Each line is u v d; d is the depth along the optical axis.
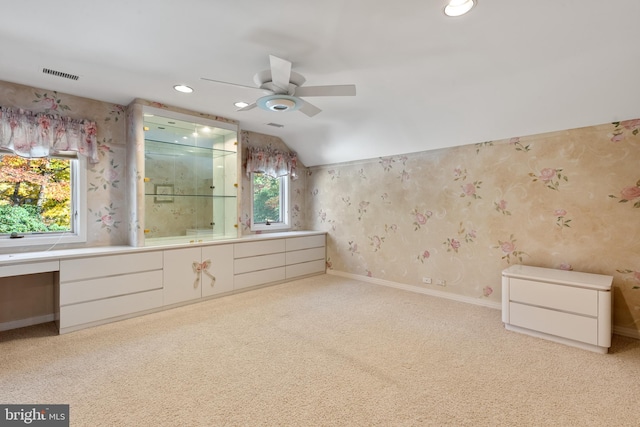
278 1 1.65
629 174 2.59
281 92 2.31
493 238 3.36
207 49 2.17
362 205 4.60
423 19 1.80
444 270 3.74
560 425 1.57
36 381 1.93
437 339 2.58
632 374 2.04
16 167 2.86
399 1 1.64
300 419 1.61
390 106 3.23
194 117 3.56
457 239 3.63
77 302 2.73
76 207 3.13
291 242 4.55
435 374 2.05
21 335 2.63
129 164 3.35
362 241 4.61
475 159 3.47
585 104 2.56
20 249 2.82
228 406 1.71
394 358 2.26
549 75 2.40
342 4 1.67
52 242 2.98
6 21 1.83
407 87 2.76
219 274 3.72
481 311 3.26
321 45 2.10
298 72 2.49
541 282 2.57
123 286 2.99
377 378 2.00
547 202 3.01
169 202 3.71
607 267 2.70
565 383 1.94
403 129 3.63
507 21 1.80
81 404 1.71
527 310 2.65
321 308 3.35
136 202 3.21
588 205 2.79
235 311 3.25
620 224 2.64
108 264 2.90
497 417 1.63
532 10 1.70
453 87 2.73
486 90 2.72
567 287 2.46
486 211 3.40
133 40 2.05
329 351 2.36
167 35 1.99
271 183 5.01
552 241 2.99
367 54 2.21
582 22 1.80
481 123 3.14
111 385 1.90
